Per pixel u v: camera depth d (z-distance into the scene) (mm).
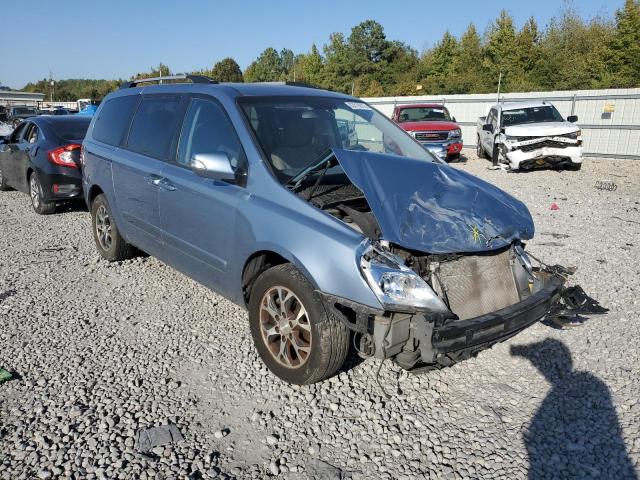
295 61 97125
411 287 3219
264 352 3912
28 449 3135
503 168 15227
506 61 42750
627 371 4039
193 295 5465
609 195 11320
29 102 61625
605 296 5441
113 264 6391
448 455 3150
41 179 8859
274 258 4000
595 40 42750
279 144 4195
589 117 19391
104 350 4332
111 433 3289
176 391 3762
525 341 4512
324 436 3307
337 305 3480
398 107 18688
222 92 4531
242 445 3221
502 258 3785
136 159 5293
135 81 6109
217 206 4164
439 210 3672
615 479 2965
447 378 3965
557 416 3521
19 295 5449
